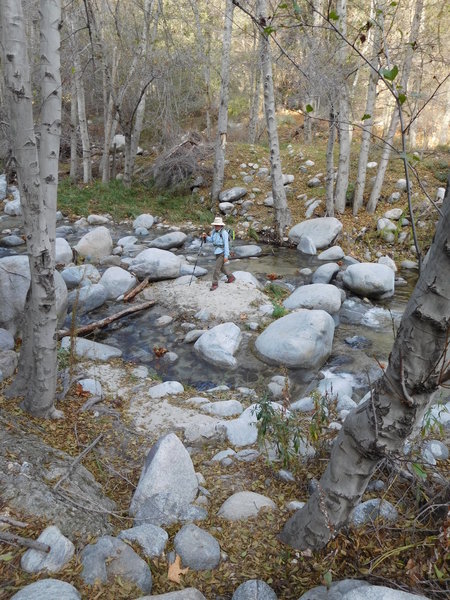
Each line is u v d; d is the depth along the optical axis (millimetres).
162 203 14953
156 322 7391
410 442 3674
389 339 7164
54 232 3859
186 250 11328
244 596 2424
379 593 2152
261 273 9953
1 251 10414
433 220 11281
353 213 12344
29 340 4207
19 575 2477
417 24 7461
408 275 10180
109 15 15578
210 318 7438
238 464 3791
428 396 2057
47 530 2666
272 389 5570
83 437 3984
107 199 14875
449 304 1770
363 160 11945
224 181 15258
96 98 20703
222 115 13750
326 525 2576
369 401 2221
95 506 3035
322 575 2609
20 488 2920
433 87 10281
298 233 11891
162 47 15398
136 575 2512
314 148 16984
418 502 3070
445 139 17188
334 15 1930
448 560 2596
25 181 3408
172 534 2959
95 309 7832
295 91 12148
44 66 3607
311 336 6230
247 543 2895
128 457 3881
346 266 10305
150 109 19312
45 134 3703
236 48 20406
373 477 3381
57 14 3562
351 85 12156
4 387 4566
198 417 4555
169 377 5922
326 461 3658
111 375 5539
